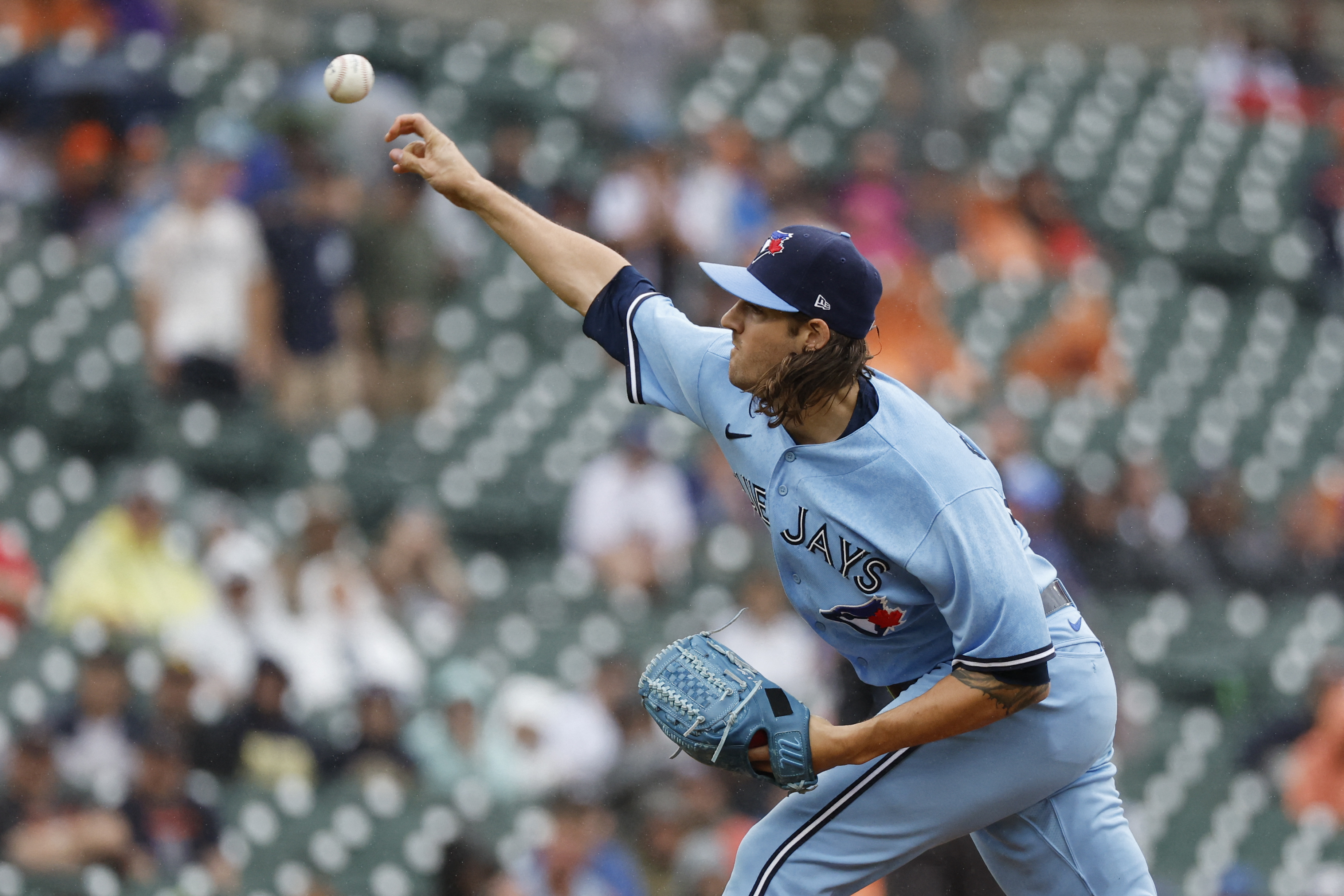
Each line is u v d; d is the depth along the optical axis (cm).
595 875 2542
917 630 1000
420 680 2834
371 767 2691
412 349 3525
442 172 1088
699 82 4541
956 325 4116
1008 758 989
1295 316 4769
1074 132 4975
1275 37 5272
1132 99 5119
